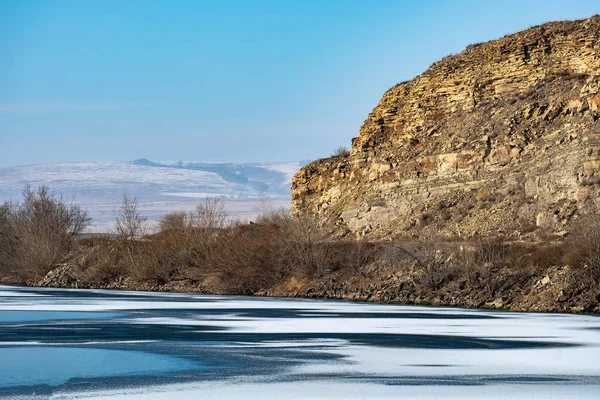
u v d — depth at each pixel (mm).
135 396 33844
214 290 92000
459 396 33906
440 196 96188
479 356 42500
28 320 59719
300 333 51250
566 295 64312
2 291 97125
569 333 50344
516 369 39094
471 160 95750
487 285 69875
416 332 51219
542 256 69938
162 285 99312
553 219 79250
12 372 38719
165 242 103812
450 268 74375
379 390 34938
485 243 74688
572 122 88500
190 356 42875
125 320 59406
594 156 80188
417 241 80500
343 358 42125
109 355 43250
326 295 81562
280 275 88438
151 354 43531
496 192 90375
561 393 34375
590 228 68188
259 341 47938
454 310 65750
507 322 56188
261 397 33688
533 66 102625
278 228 95875
